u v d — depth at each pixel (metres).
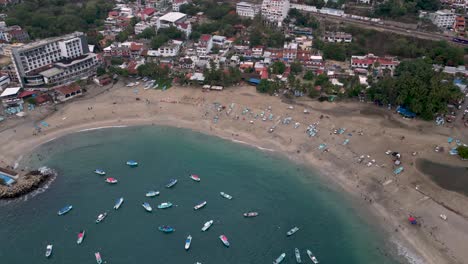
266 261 126.69
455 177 156.88
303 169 166.88
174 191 155.62
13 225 138.75
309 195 153.25
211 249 131.00
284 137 185.38
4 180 155.62
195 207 147.50
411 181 155.12
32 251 129.12
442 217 138.00
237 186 158.50
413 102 194.62
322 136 184.12
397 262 124.44
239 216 144.12
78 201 149.62
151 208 146.75
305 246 131.75
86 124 197.12
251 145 182.38
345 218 142.00
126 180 160.88
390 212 143.00
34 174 160.38
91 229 137.75
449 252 126.12
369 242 132.12
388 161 166.62
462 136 182.50
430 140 179.75
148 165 170.00
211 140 186.75
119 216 143.25
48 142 183.25
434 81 197.75
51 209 145.62
